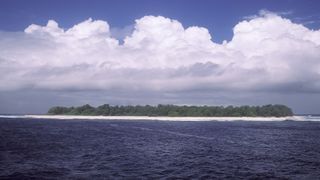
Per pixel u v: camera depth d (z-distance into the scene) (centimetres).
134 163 5303
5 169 4662
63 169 4716
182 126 16562
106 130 13000
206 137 10225
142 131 12631
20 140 8662
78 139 9181
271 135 11206
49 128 13825
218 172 4662
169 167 5003
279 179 4259
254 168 4972
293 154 6525
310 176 4447
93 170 4675
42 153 6288
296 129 14812
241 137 10325
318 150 7194
